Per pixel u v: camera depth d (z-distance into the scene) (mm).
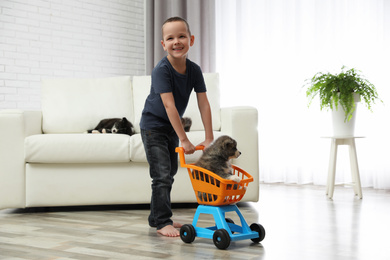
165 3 5258
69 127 3652
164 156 2281
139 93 3824
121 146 3049
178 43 2109
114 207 3266
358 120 4070
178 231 2277
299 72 4445
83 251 1949
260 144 4727
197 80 2297
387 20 3920
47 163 3086
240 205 3215
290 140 4516
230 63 4938
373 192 3834
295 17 4438
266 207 3117
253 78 4766
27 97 4562
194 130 3598
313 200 3428
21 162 3061
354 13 4129
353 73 3648
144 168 3127
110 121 3645
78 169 3102
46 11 4684
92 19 5039
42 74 4668
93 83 3811
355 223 2521
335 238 2158
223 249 1964
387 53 3922
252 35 4770
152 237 2223
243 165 3139
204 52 4965
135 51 5438
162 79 2139
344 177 4195
